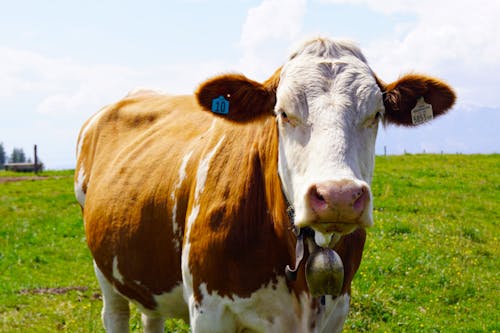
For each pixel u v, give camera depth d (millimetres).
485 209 8406
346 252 2465
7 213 9273
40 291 5109
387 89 2375
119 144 3307
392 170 11547
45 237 7621
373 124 2225
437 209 8125
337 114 2152
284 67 2342
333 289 2266
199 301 2514
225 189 2504
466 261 5887
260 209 2443
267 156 2428
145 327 3344
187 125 2996
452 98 2406
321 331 2467
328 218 2004
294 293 2418
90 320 4215
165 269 2783
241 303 2443
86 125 3695
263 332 2453
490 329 4250
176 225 2701
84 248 7023
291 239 2371
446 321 4359
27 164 17578
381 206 8188
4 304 4676
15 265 6254
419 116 2396
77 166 3607
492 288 5164
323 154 2086
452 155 13992
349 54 2322
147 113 3314
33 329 4070
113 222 2990
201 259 2492
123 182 3020
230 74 2371
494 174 11133
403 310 4480
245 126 2586
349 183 1992
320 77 2225
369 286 4852
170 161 2848
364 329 4031
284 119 2240
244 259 2428
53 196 10719
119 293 3115
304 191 2039
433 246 6184
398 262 5492
